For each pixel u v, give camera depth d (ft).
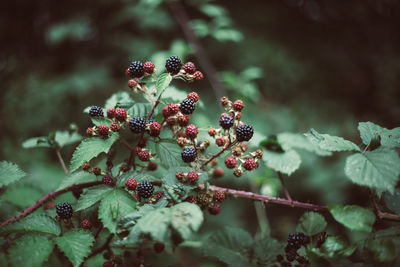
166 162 1.78
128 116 1.75
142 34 5.60
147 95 1.77
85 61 5.38
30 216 1.71
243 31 5.86
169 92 1.94
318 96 5.70
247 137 1.69
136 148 1.78
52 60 5.55
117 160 1.97
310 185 4.45
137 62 1.76
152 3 4.39
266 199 1.82
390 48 6.64
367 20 6.88
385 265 1.64
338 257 1.68
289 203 1.81
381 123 5.70
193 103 1.73
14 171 1.77
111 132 1.72
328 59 6.19
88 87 4.91
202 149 1.80
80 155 1.67
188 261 3.14
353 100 6.02
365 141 1.69
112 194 1.67
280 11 6.49
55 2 5.82
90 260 1.96
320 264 1.67
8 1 5.78
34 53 5.72
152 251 1.95
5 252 1.69
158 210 1.54
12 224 1.68
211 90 5.12
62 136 2.14
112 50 5.54
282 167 1.97
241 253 1.96
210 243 2.00
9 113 4.84
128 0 5.40
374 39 6.78
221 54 5.57
